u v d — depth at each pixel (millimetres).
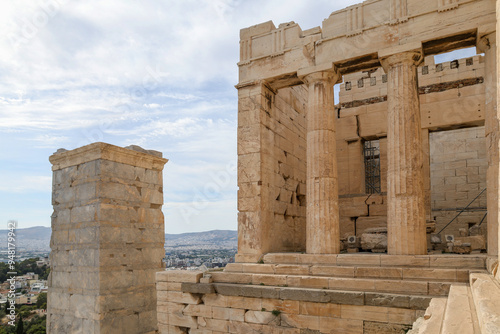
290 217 19375
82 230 18734
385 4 14812
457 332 5137
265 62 17234
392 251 13430
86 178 19000
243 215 16578
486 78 13094
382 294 11516
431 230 17406
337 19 15766
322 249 14664
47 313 19688
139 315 19109
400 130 13820
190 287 14734
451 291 9055
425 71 20781
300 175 21047
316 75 15727
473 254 13719
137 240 19766
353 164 22234
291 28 16875
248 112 17281
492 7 12961
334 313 12180
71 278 18859
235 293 13844
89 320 17578
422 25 13992
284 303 12992
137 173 20375
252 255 15945
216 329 14188
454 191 23047
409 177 13469
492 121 12727
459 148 23281
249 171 16781
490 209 12406
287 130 19828
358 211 20094
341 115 22922
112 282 18078
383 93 22016
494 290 6547
